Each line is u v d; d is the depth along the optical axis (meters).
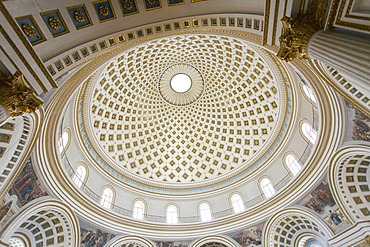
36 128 12.59
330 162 17.02
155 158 29.66
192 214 24.27
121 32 10.12
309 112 19.95
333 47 7.23
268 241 19.89
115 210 22.27
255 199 23.20
